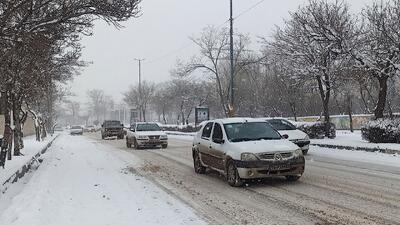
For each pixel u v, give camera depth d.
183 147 28.31
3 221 7.64
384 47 23.58
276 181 11.98
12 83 16.78
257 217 8.02
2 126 34.12
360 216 7.88
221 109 68.88
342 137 28.25
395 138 21.94
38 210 8.36
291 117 49.62
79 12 13.42
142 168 16.33
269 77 52.50
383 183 11.43
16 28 12.46
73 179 13.30
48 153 25.52
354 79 26.31
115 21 13.79
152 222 7.67
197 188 11.38
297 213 8.23
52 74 24.12
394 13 23.56
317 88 29.70
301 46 27.09
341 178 12.41
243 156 11.06
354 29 26.12
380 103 24.98
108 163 18.52
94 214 8.35
